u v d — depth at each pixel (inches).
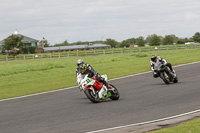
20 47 5093.5
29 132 481.1
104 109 644.1
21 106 813.9
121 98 805.2
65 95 992.9
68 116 597.0
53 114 636.1
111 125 496.4
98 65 2348.7
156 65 1018.7
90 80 729.0
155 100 726.5
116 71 1815.9
